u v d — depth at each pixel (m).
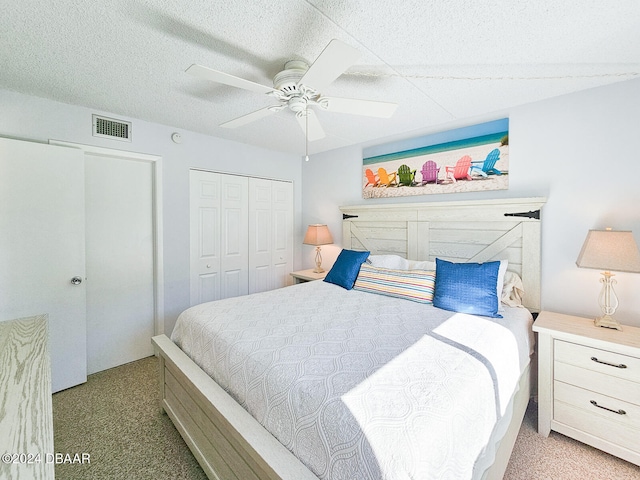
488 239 2.36
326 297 2.32
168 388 1.85
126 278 2.73
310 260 4.04
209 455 1.41
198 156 3.09
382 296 2.35
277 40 1.47
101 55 1.62
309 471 0.96
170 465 1.58
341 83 1.91
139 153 2.67
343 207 3.39
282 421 1.10
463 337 1.53
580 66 1.69
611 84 1.89
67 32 1.42
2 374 0.98
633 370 1.49
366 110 1.74
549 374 1.76
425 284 2.21
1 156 1.96
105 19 1.33
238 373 1.35
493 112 2.37
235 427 1.17
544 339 1.77
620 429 1.54
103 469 1.55
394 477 0.79
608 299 1.80
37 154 2.10
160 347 1.89
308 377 1.15
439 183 2.69
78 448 1.69
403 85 1.93
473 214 2.43
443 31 1.39
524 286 2.20
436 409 0.97
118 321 2.69
